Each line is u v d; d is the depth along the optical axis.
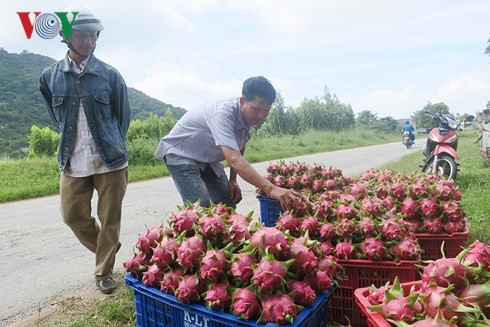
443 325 1.88
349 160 17.92
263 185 3.49
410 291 2.24
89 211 4.29
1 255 5.85
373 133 45.84
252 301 2.25
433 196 4.14
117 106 4.24
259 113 3.68
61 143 4.07
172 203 9.02
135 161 16.94
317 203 3.61
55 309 3.96
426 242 4.00
